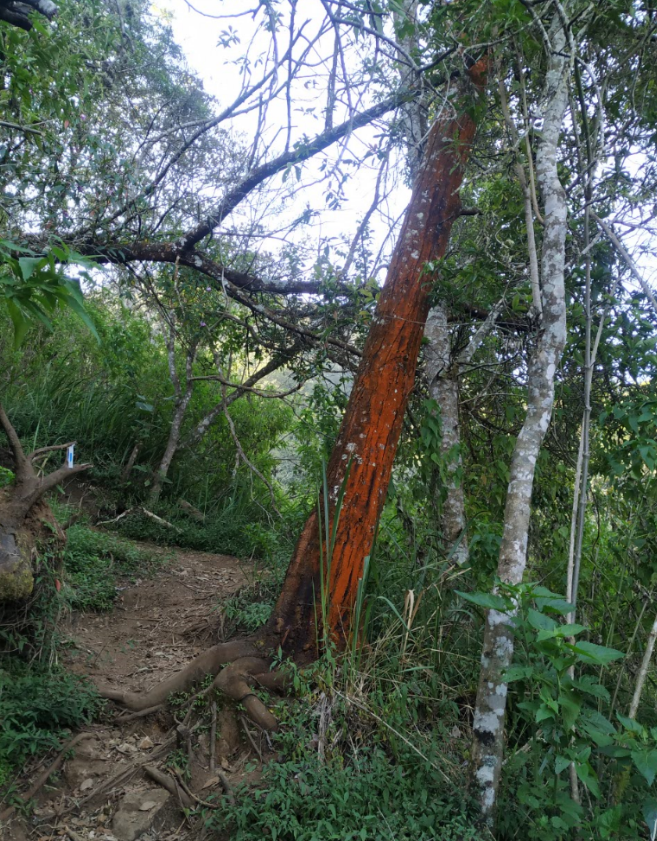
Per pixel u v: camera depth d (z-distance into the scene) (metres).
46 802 3.22
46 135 5.05
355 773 3.29
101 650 4.71
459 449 5.00
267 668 4.04
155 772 3.44
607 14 4.04
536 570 4.90
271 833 2.94
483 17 3.96
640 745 2.66
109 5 8.16
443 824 3.02
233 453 9.63
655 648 4.04
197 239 6.56
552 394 3.35
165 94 8.78
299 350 7.27
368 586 4.34
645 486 3.92
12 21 4.16
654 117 4.48
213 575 6.77
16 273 1.49
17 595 3.76
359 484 4.23
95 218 6.17
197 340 8.16
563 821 2.76
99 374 8.96
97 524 7.43
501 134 5.31
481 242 5.20
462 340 5.61
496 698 3.11
